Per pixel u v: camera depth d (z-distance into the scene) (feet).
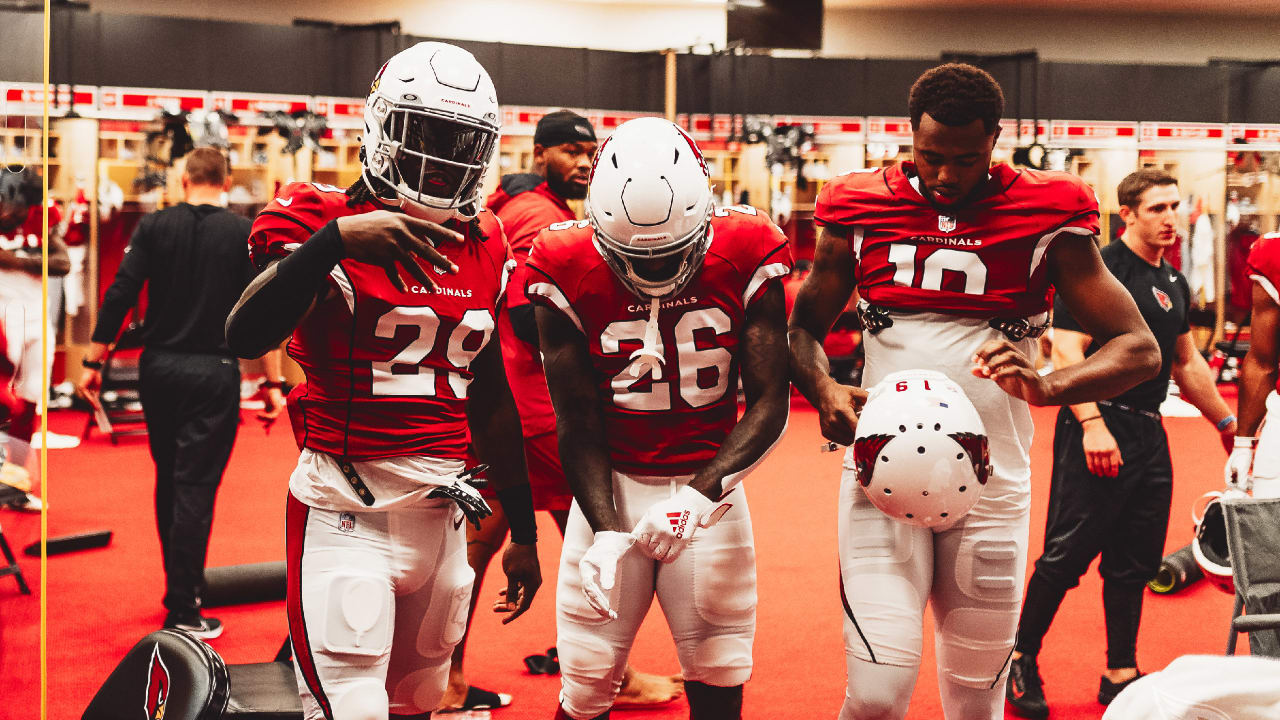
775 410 6.18
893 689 6.56
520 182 10.10
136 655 5.50
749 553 6.48
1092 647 11.68
